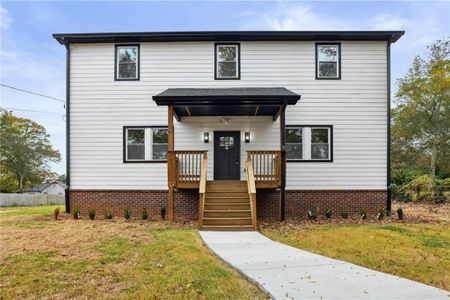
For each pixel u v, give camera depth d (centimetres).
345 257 614
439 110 2022
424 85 1991
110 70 1248
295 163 1228
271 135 1250
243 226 929
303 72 1238
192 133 1258
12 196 2559
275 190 1217
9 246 670
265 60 1242
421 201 1734
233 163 1254
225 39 1240
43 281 480
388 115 1224
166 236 789
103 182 1236
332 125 1228
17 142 3628
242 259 600
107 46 1251
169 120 1048
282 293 429
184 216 1209
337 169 1224
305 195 1220
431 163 2134
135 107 1245
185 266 547
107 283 472
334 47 1245
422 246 696
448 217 1154
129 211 1130
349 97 1232
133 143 1248
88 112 1243
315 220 1100
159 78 1246
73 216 1130
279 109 1145
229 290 450
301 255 630
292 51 1242
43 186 4603
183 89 1200
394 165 2477
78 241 711
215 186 1129
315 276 499
